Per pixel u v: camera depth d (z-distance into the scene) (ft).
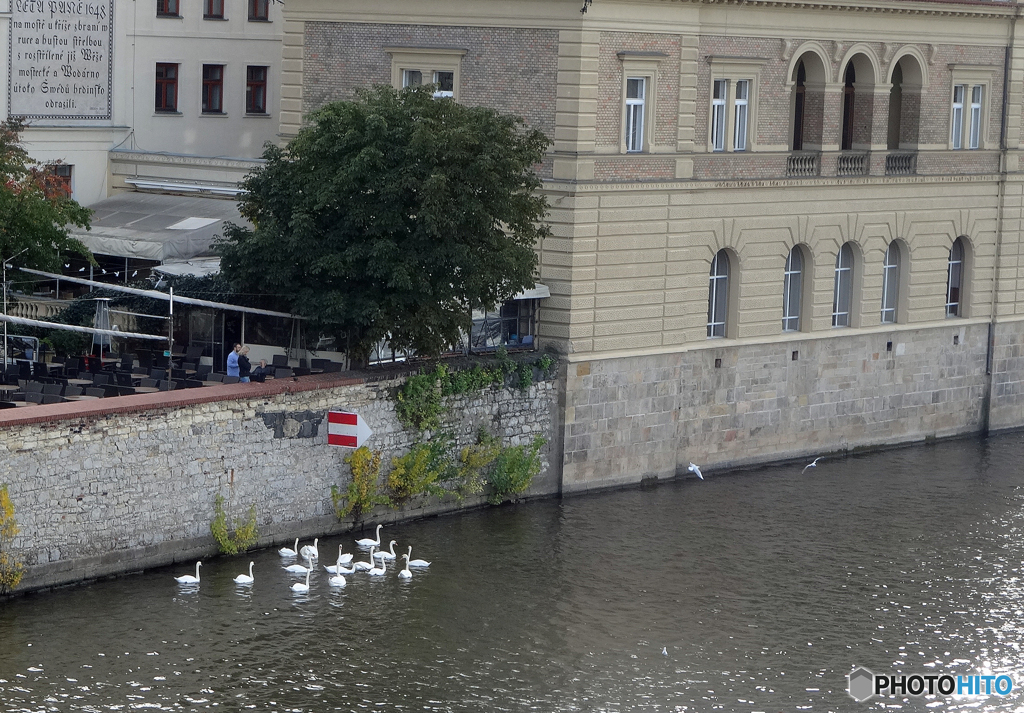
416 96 166.50
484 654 136.77
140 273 202.59
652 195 185.16
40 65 220.02
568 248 179.22
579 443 183.83
